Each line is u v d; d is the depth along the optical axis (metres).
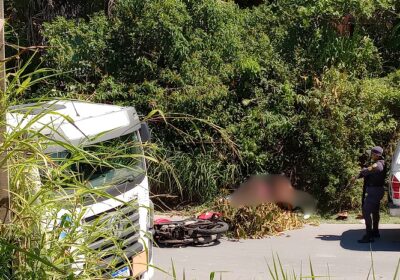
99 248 4.41
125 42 14.38
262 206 11.96
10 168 3.80
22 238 3.74
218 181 13.88
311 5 14.70
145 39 14.22
